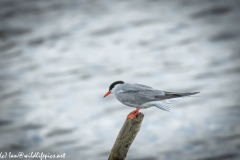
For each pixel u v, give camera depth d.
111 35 25.17
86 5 30.47
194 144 14.08
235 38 24.62
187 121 15.53
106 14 28.64
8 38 25.19
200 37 24.72
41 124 15.80
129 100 8.80
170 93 8.50
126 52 22.66
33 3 30.45
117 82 9.46
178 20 27.39
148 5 30.42
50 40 24.72
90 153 13.80
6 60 22.31
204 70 20.28
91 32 25.70
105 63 21.39
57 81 19.53
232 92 17.83
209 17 27.64
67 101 17.55
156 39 24.50
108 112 16.47
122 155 7.57
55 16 28.38
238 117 15.69
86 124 15.65
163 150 13.78
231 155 13.41
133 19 27.67
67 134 15.08
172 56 22.09
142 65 21.00
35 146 14.39
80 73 20.25
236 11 28.42
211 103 16.91
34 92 18.55
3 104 17.59
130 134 7.50
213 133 14.74
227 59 21.72
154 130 15.07
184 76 19.75
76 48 23.45
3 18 28.12
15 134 15.19
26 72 20.70
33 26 26.84
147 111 16.39
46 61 21.91
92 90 18.41
